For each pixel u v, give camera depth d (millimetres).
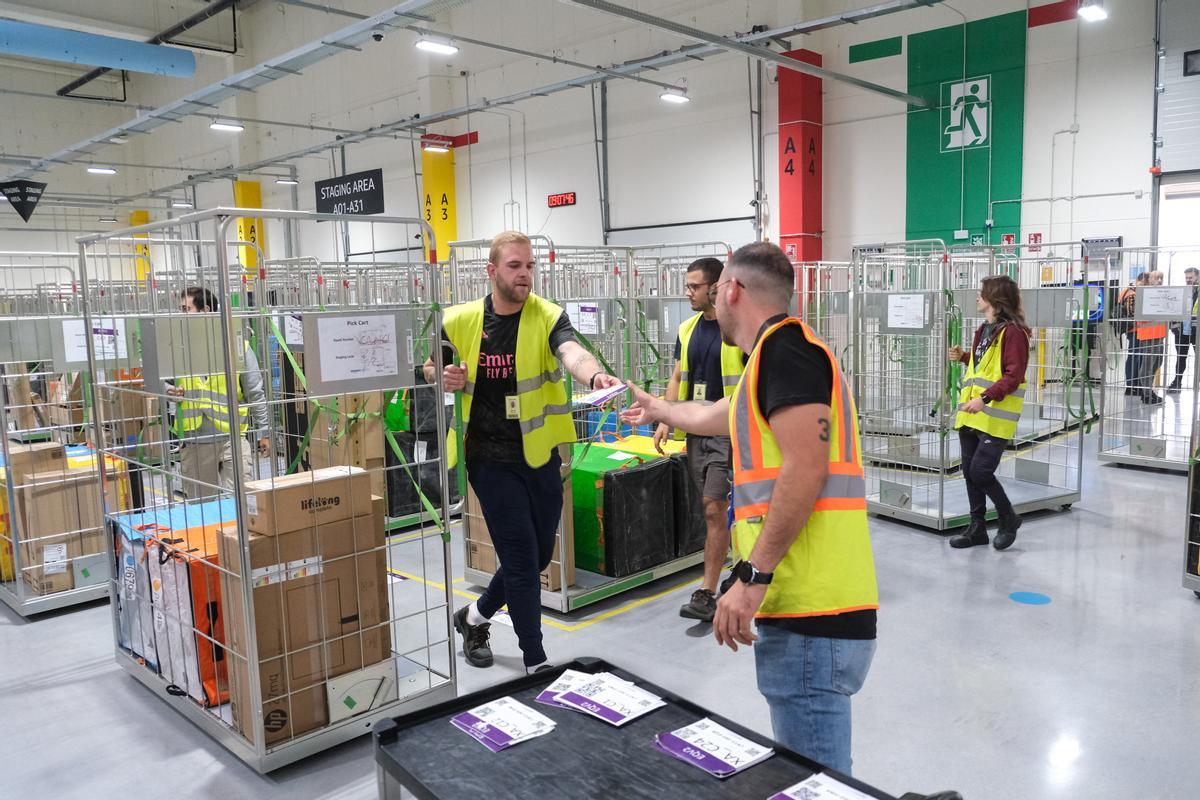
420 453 5594
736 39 9742
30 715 3205
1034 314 5898
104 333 4285
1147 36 8672
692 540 4590
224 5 14977
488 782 1283
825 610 1612
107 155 21812
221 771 2766
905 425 6625
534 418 3055
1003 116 9648
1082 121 9156
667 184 12430
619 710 1484
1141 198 8875
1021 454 7578
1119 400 8500
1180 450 7316
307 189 18266
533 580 3111
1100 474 6867
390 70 15742
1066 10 9117
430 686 3104
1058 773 2635
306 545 2688
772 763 1319
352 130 16812
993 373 4785
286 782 2682
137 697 3334
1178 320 6453
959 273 7875
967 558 4777
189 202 20969
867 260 6930
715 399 3826
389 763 1369
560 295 7188
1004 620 3859
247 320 4281
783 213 10938
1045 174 9445
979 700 3111
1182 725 2904
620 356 4891
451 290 5434
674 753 1349
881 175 10617
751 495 1636
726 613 1568
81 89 20609
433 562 5004
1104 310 7184
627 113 12758
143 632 3316
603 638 3768
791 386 1545
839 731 1637
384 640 2918
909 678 3299
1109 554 4793
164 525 3301
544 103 13836
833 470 1620
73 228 21375
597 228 13438
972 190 9938
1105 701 3084
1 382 4109
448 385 2979
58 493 4316
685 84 12000
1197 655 3457
